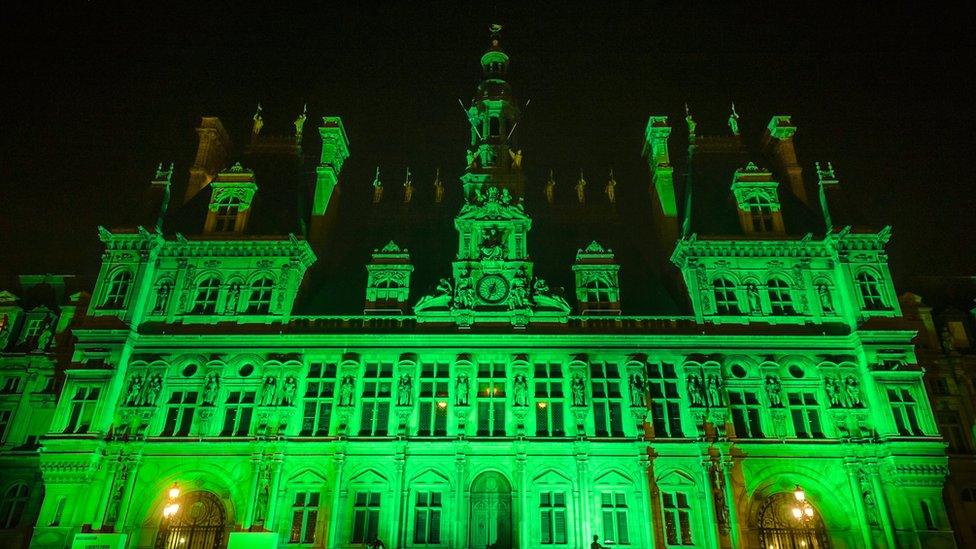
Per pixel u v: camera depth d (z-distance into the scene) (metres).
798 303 43.31
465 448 38.72
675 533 37.00
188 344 42.00
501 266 44.38
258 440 38.75
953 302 52.72
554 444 38.69
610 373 41.12
